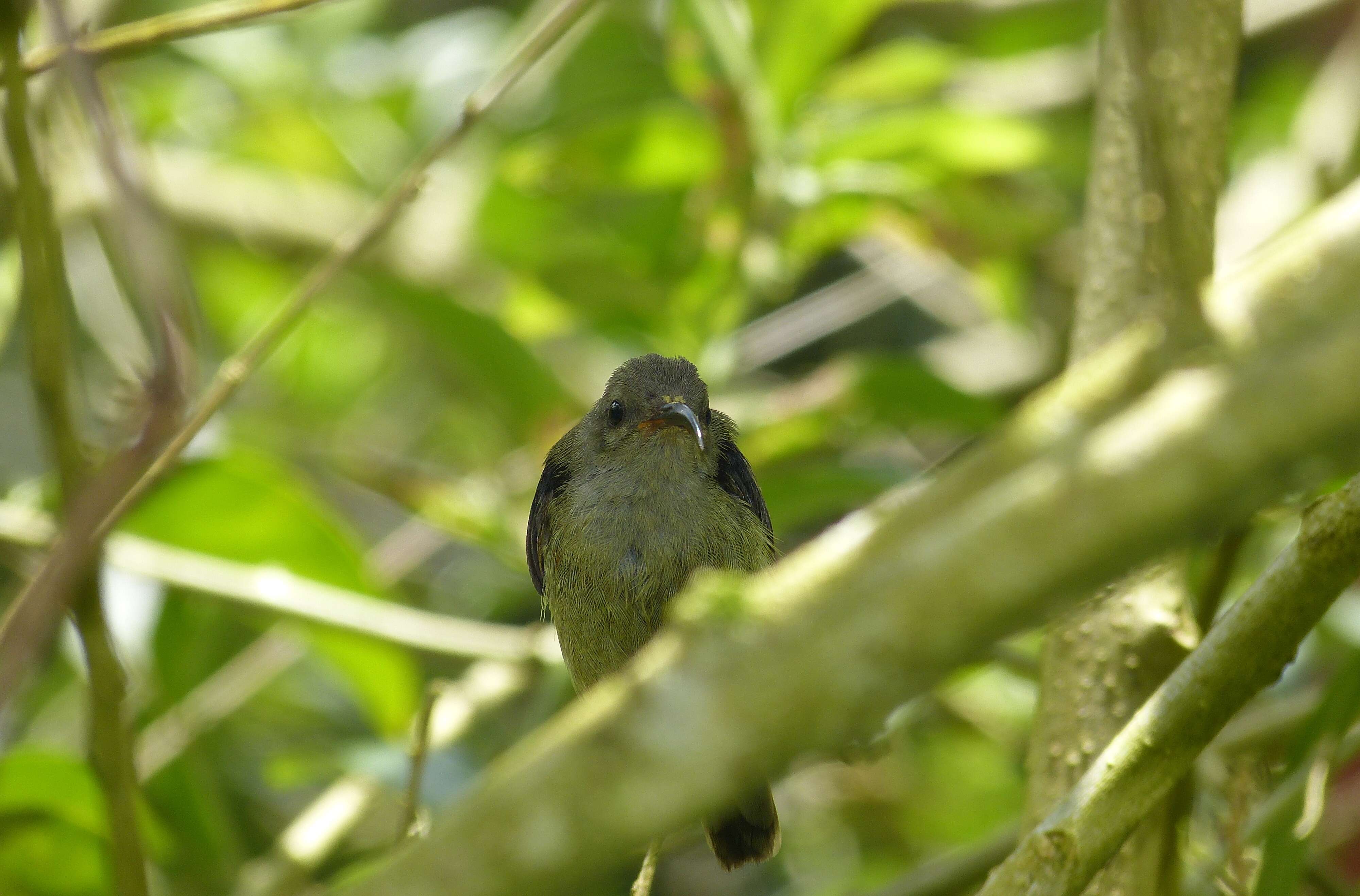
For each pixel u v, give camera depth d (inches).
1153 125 188.4
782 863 515.8
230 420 503.5
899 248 482.0
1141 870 250.7
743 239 419.5
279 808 524.4
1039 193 548.7
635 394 371.2
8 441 554.6
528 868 108.8
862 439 462.3
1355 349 102.7
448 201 554.9
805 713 107.0
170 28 255.4
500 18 599.8
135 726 402.3
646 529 362.6
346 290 534.3
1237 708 198.8
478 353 449.4
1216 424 104.0
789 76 426.6
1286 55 647.8
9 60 227.3
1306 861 260.1
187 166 576.4
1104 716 255.1
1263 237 493.4
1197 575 378.3
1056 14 602.5
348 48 612.4
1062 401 119.0
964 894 330.3
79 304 446.3
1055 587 105.3
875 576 107.7
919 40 599.2
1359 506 188.4
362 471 461.4
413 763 272.8
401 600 509.7
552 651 409.1
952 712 474.6
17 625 164.4
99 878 373.7
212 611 458.0
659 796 107.4
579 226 505.0
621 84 571.2
